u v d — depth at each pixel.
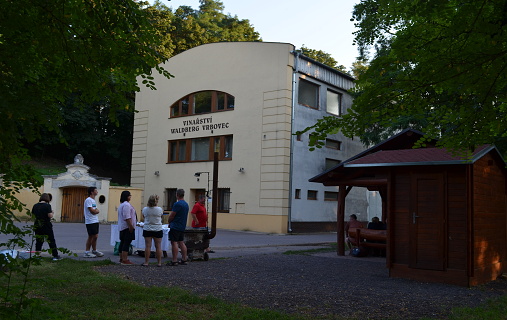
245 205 28.81
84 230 24.06
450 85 5.28
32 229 3.50
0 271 3.44
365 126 5.79
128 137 45.34
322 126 5.70
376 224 16.50
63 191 30.30
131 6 3.66
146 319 6.13
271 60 28.75
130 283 8.59
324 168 30.81
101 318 6.05
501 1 4.38
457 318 6.72
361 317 6.74
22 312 3.47
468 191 10.20
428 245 10.68
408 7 5.09
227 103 30.72
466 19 4.53
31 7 3.44
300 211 28.73
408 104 5.54
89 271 9.68
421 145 6.82
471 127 5.93
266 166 28.16
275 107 28.22
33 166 3.50
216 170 13.66
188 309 6.84
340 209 16.44
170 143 33.59
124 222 11.35
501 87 5.26
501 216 11.95
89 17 3.58
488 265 10.91
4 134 3.06
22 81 3.42
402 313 7.07
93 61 3.75
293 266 12.52
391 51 5.08
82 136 41.44
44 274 9.02
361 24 5.75
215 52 31.53
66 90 4.09
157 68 4.01
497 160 11.66
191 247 12.84
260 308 7.13
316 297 8.12
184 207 12.00
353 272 11.75
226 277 10.05
